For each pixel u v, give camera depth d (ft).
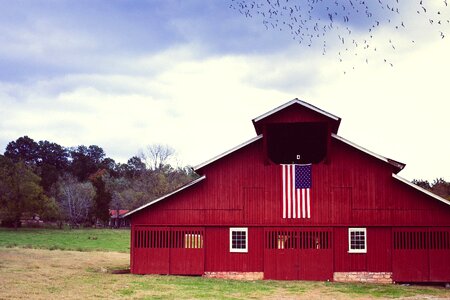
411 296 72.64
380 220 89.51
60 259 118.83
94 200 330.95
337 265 89.30
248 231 92.38
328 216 90.74
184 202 94.63
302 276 89.76
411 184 88.94
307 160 107.96
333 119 90.17
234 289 76.54
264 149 93.04
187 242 93.66
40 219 353.10
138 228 95.04
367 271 88.58
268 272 90.53
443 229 88.02
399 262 88.07
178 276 91.30
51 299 63.62
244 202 93.15
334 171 91.71
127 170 499.10
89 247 163.22
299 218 91.30
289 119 91.40
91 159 543.80
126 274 93.40
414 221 88.79
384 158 89.66
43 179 425.69
